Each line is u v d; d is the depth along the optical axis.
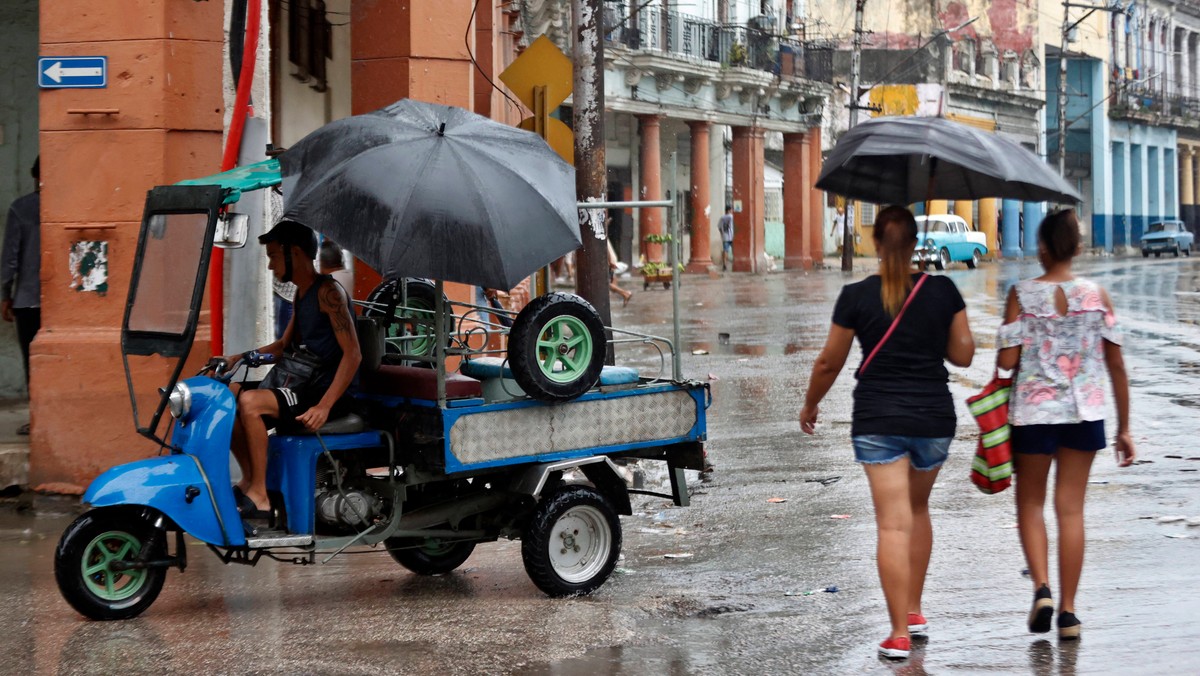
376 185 5.79
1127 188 74.38
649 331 20.83
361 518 6.43
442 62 11.40
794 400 13.41
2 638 5.84
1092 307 5.61
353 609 6.37
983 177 6.14
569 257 35.06
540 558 6.47
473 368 6.80
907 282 5.44
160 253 6.30
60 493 9.03
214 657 5.51
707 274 41.59
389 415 6.54
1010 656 5.36
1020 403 5.66
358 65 11.42
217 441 6.09
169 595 6.70
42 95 9.11
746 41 43.00
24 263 9.77
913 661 5.34
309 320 6.39
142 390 9.00
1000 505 8.37
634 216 41.06
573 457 6.59
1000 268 47.06
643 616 6.15
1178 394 13.13
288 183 5.97
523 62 10.35
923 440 5.40
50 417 9.05
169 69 9.08
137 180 9.07
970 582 6.56
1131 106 72.19
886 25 57.47
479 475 6.59
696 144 41.75
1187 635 5.57
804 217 48.22
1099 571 6.67
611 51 35.78
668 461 7.12
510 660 5.45
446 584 6.98
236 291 9.15
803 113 47.72
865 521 8.11
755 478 9.59
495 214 5.88
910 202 6.43
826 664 5.34
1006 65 64.69
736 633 5.82
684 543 7.72
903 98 56.44
